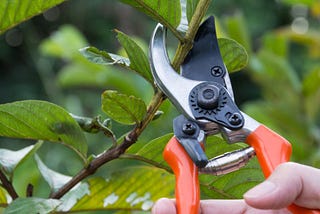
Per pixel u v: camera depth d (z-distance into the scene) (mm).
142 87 1071
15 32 2920
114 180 480
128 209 496
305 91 998
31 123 431
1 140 2135
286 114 991
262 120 987
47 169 484
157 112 430
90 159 444
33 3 413
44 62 2254
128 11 2781
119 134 1501
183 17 424
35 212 405
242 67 448
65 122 433
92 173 444
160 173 486
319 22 2975
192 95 410
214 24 430
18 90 2887
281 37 1101
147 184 492
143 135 1015
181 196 386
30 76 2922
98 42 2982
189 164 396
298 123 992
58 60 2375
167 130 1040
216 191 476
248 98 2955
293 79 1004
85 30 2984
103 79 1113
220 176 466
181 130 406
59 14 2994
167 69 415
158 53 417
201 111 407
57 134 438
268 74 1009
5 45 2900
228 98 411
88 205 481
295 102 1003
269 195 357
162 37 423
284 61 1007
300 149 907
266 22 3199
